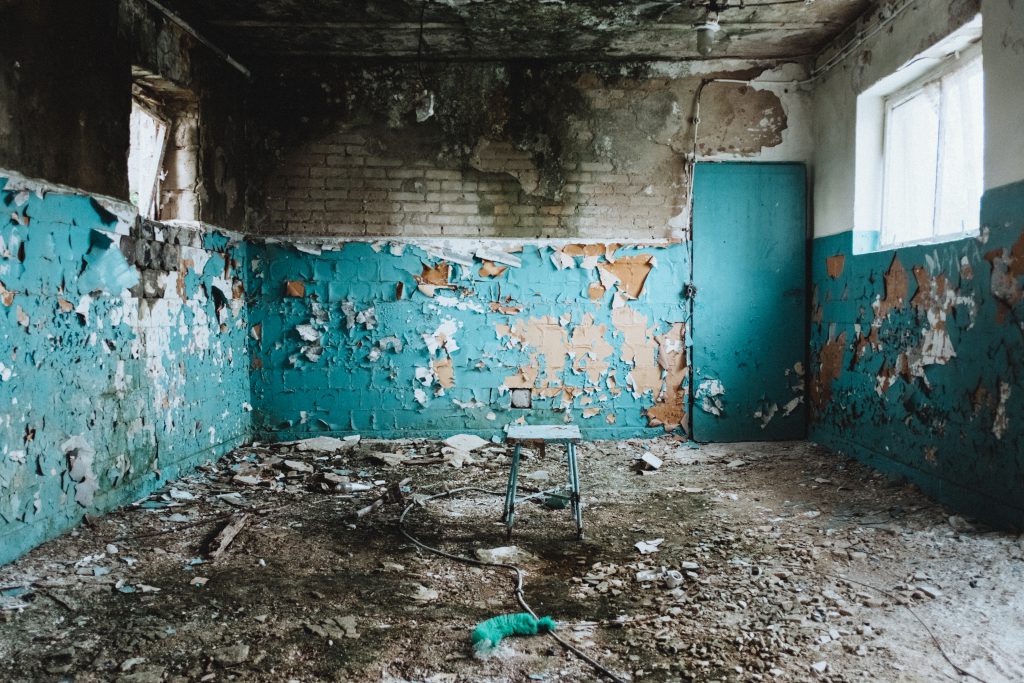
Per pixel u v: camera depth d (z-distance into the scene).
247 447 5.66
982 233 3.63
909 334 4.39
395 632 2.59
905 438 4.43
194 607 2.78
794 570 3.11
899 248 4.50
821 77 5.70
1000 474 3.51
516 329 5.98
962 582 2.91
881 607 2.73
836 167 5.44
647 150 5.93
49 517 3.41
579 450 5.66
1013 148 3.38
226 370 5.46
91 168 3.77
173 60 4.61
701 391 5.99
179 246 4.66
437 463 5.24
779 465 5.10
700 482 4.71
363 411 5.95
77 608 2.75
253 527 3.77
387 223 5.92
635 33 5.30
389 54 5.75
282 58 5.81
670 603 2.82
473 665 2.35
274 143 5.87
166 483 4.51
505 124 5.91
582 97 5.91
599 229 5.96
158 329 4.44
